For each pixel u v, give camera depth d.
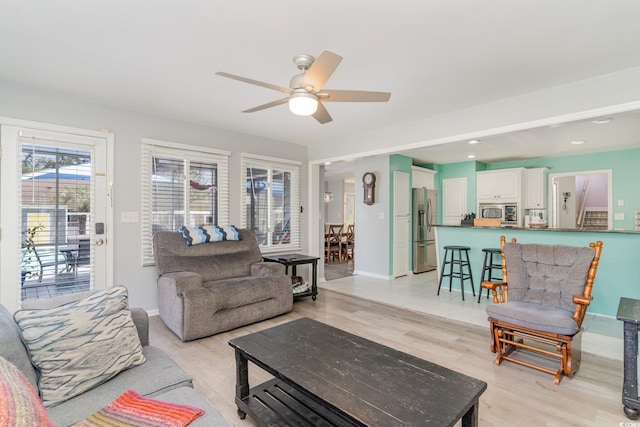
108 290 1.77
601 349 2.83
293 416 1.76
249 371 2.46
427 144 3.97
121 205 3.60
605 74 2.75
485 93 3.18
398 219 6.05
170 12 1.93
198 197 4.23
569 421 1.88
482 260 4.59
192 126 4.16
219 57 2.49
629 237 3.39
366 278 5.96
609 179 5.75
